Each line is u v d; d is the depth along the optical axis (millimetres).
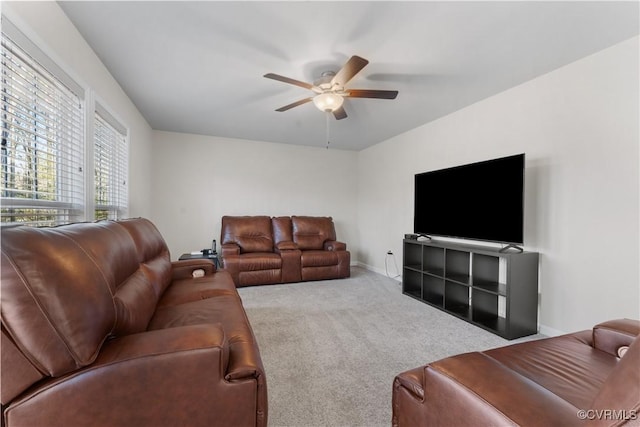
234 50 2123
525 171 2555
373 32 1888
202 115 3588
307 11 1702
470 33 1889
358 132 4262
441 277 2973
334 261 4258
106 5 1654
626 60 1951
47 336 773
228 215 4715
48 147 1649
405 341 2209
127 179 2975
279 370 1790
